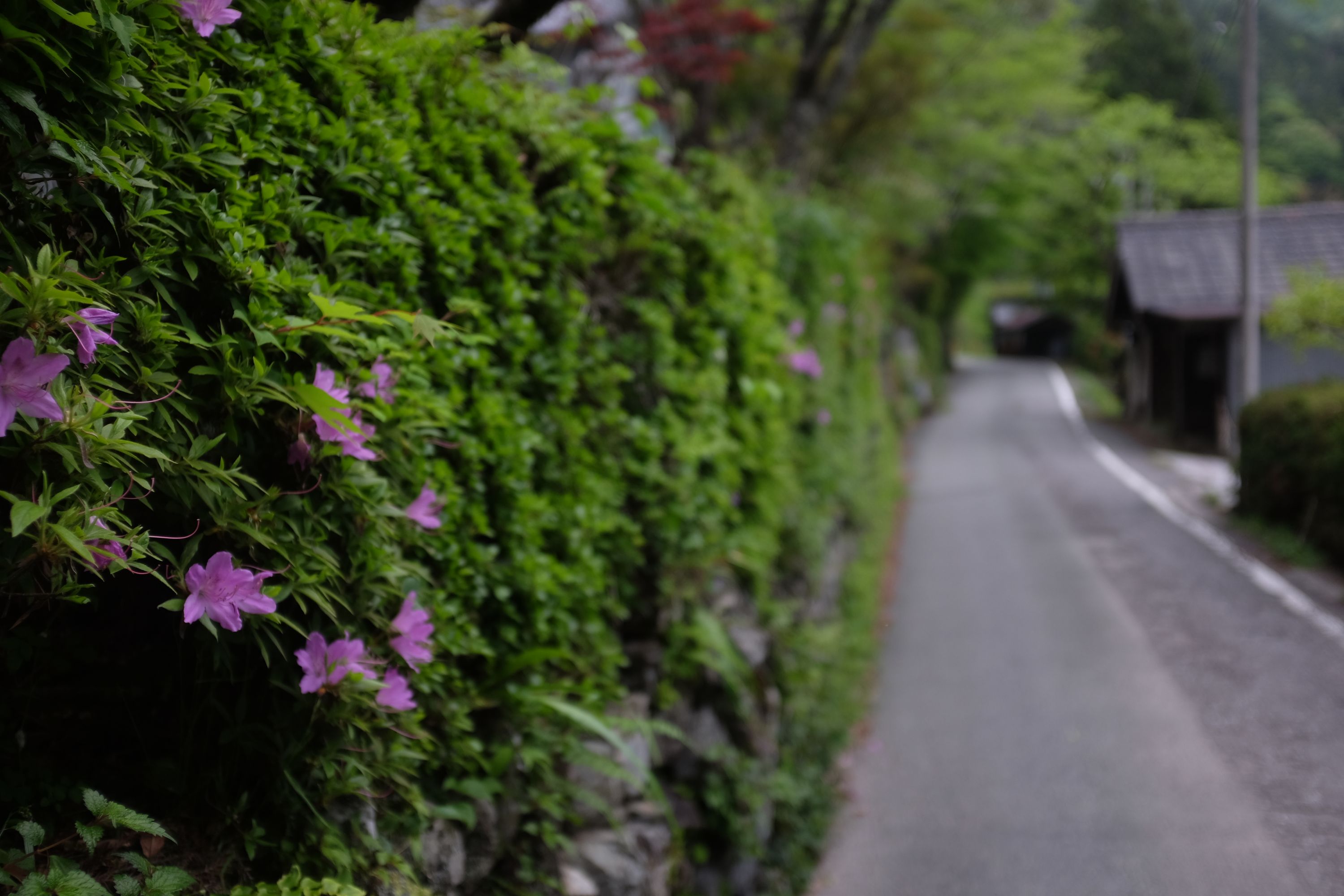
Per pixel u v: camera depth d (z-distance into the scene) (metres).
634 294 4.32
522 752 2.89
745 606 5.37
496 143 3.06
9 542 1.46
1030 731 6.19
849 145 18.36
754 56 14.45
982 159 23.55
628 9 9.55
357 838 2.18
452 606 2.60
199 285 1.88
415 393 2.32
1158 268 21.25
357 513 2.10
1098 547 10.88
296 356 2.12
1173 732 5.82
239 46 2.12
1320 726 5.62
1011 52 20.72
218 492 1.74
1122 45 25.50
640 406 4.25
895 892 4.58
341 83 2.37
